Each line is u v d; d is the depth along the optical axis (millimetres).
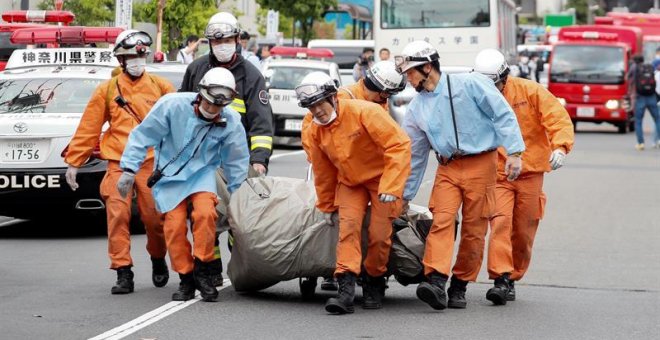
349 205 18453
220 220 20188
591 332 17797
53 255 24812
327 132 18078
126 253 20375
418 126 18844
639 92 59625
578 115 75438
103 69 28719
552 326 18172
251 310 18969
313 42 80688
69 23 40438
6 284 21250
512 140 18516
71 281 21594
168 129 19078
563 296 20953
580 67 75500
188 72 21047
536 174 20016
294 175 41312
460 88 18578
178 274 21031
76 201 26453
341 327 17750
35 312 18703
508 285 19859
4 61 44062
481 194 18891
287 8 86062
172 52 51312
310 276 19266
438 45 62969
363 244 18984
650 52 110375
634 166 49844
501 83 19594
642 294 21250
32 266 23344
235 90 18812
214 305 19328
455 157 18828
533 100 19766
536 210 20172
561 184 41969
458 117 18609
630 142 66438
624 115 74812
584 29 88250
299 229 19109
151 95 20750
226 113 19219
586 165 50094
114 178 20375
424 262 18859
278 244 19078
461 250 19281
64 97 27594
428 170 46969
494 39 62500
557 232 29609
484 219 19078
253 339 16875
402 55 18609
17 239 27391
